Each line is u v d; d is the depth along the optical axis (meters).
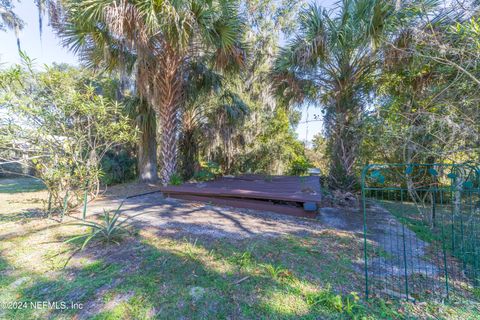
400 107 4.05
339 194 4.88
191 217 3.69
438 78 3.64
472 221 2.66
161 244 2.52
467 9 2.43
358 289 1.83
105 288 1.77
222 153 8.50
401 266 2.23
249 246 2.53
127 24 4.03
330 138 5.33
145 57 4.85
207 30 4.49
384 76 4.55
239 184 5.67
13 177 9.35
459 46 2.48
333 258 2.35
